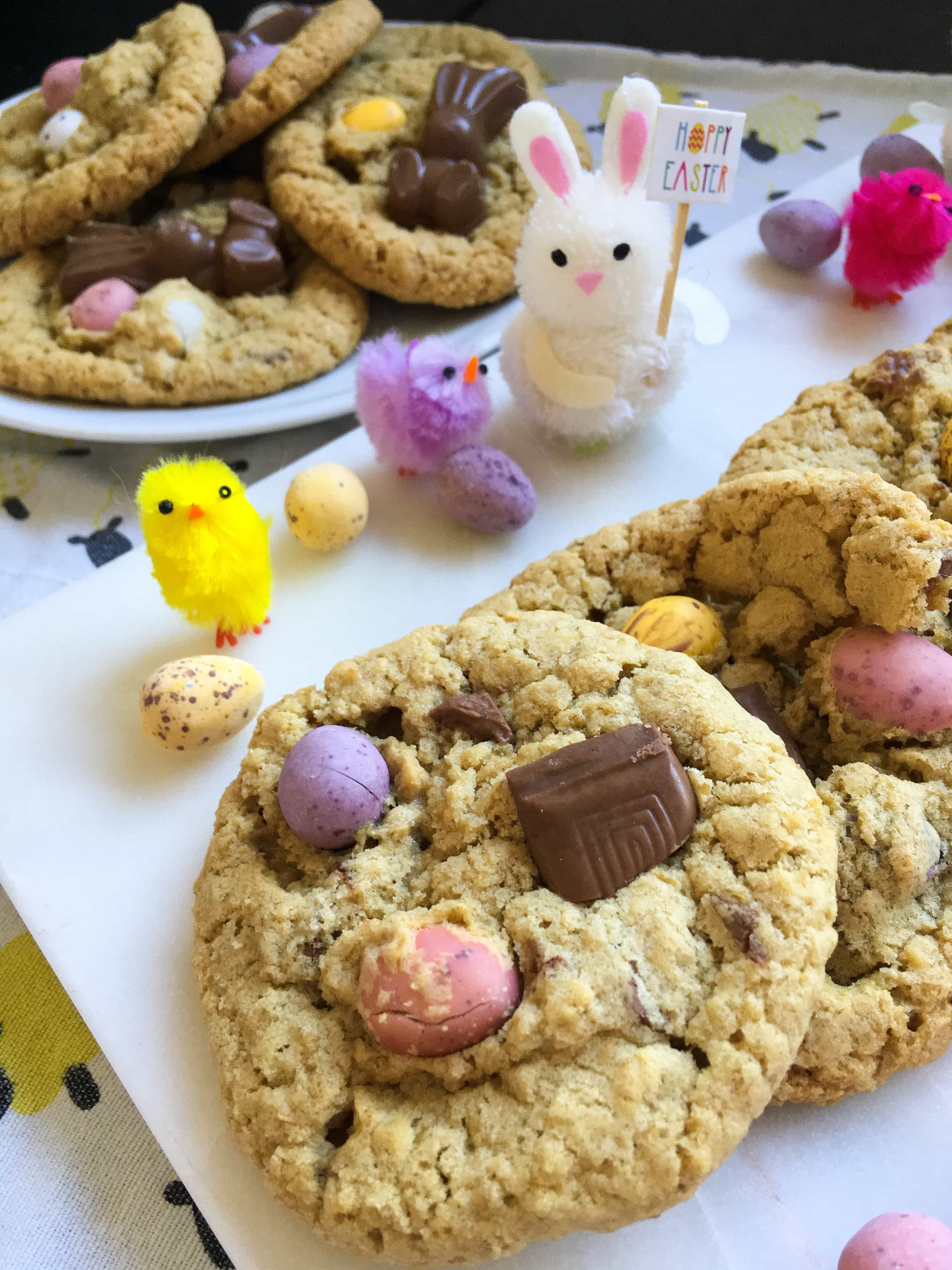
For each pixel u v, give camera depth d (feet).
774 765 0.54
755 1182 0.53
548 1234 0.48
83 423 0.86
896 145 0.93
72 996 0.60
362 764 0.57
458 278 0.90
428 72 1.03
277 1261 0.52
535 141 0.69
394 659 0.62
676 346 0.78
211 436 0.85
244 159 1.02
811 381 0.87
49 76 1.01
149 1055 0.58
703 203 0.72
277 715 0.61
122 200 0.94
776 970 0.49
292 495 0.75
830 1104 0.54
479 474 0.75
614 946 0.50
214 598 0.68
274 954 0.54
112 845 0.66
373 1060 0.51
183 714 0.65
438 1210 0.47
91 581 0.76
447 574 0.77
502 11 1.22
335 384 0.89
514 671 0.60
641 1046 0.49
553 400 0.78
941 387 0.70
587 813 0.53
